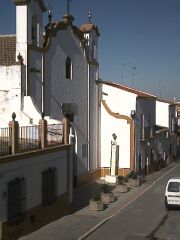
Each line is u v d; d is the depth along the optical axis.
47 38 27.42
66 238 19.11
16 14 24.91
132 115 36.72
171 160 54.44
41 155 20.16
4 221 17.19
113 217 23.72
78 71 32.22
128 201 28.22
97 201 24.95
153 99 44.12
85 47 33.19
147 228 21.62
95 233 20.34
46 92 27.39
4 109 24.69
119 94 37.88
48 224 21.08
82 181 33.00
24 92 24.78
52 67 28.20
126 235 20.22
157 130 47.22
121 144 36.94
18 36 24.91
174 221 23.19
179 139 63.62
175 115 57.56
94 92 35.34
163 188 33.69
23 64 24.70
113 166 35.19
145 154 41.44
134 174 34.88
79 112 32.53
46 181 20.73
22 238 18.41
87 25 34.22
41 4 26.22
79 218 22.86
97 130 36.00
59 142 22.67
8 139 18.22
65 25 29.69
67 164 23.17
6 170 17.30
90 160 34.69
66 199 23.23
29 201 19.17
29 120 24.23
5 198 17.25
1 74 24.72
